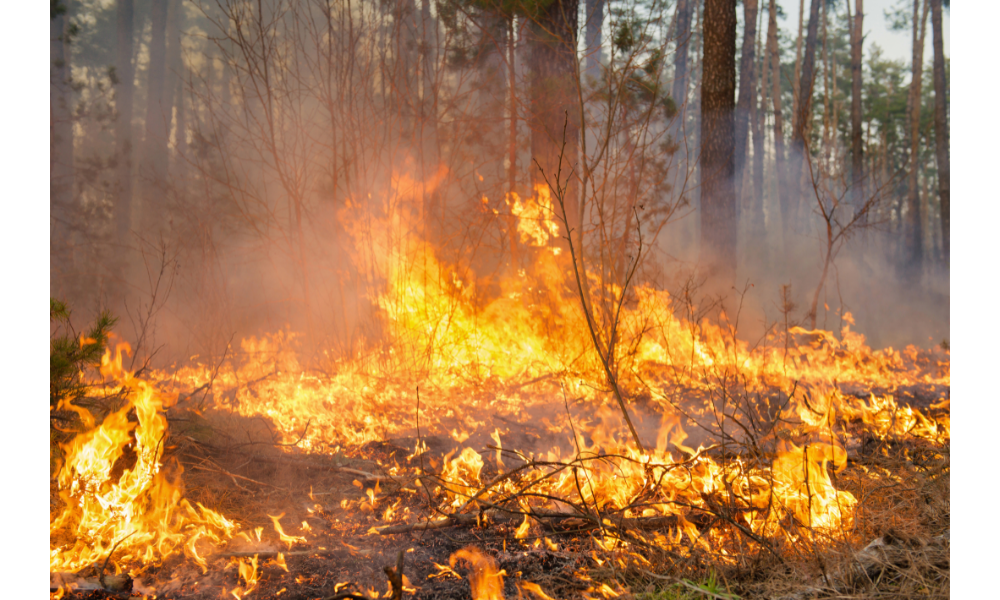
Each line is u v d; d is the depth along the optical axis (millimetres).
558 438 3822
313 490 2963
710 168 7555
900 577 1945
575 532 2494
